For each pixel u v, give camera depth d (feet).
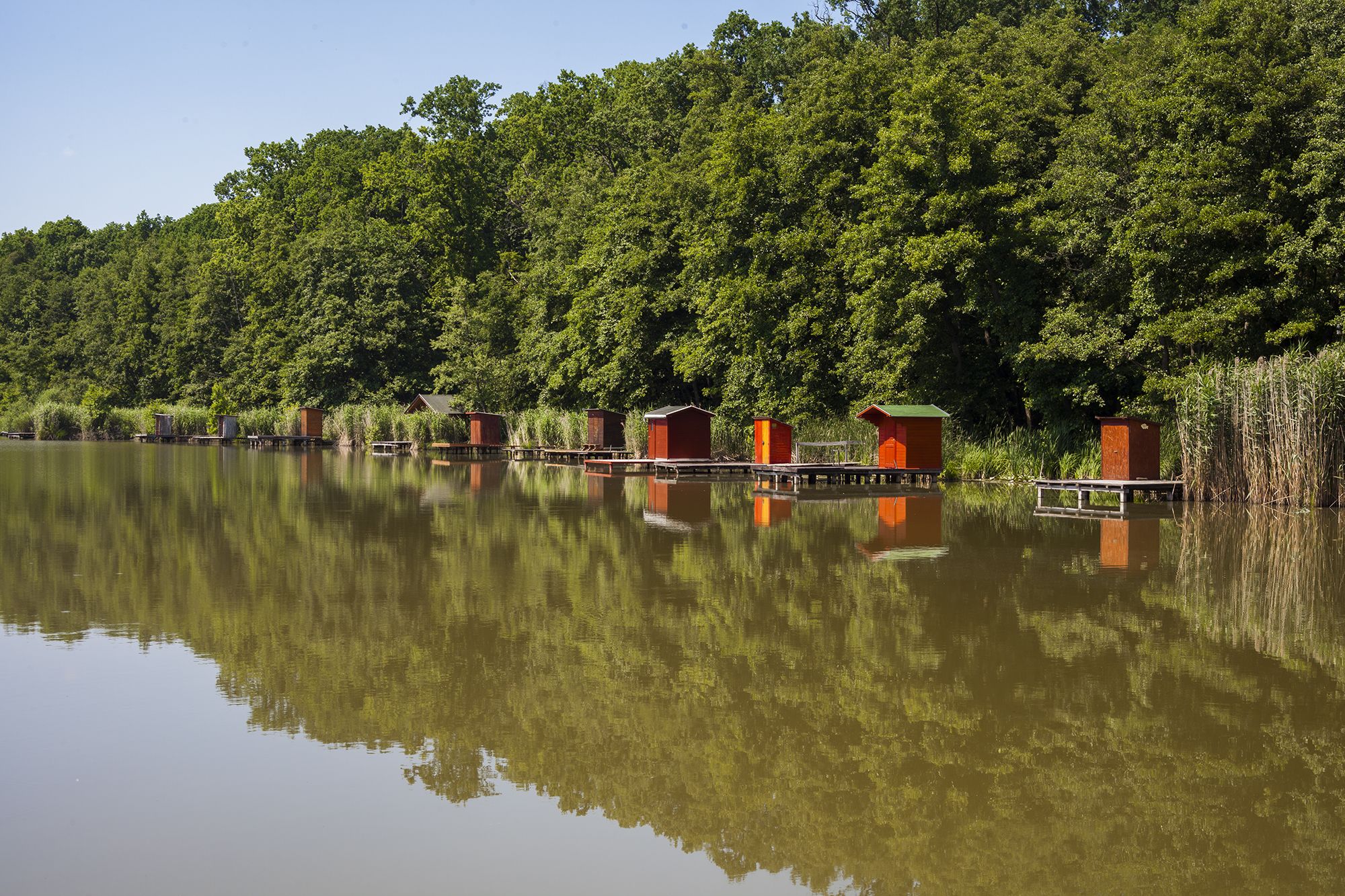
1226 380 98.07
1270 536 77.66
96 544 75.51
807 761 33.53
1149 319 114.83
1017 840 28.07
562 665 43.62
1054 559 68.08
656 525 86.99
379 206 335.47
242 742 35.14
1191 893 25.18
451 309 268.41
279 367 305.94
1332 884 25.53
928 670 42.75
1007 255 134.10
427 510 99.60
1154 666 43.16
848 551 72.08
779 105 213.25
